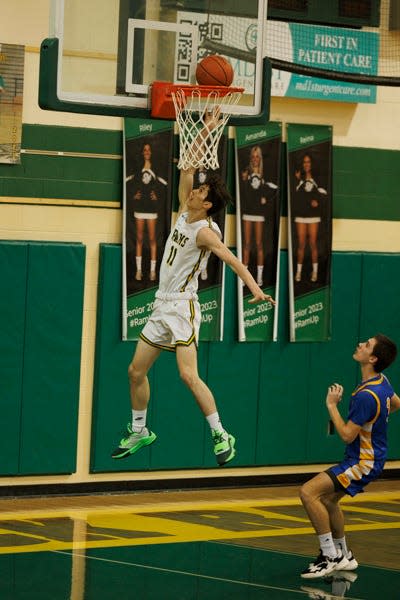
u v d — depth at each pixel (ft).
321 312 52.01
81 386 47.47
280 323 51.31
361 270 52.90
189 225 31.99
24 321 45.80
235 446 50.39
